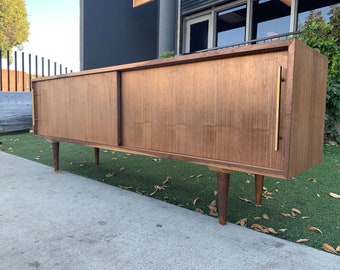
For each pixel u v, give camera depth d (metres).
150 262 1.14
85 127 2.07
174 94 1.50
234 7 5.70
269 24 5.23
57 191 2.03
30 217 1.56
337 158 2.97
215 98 1.33
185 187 2.22
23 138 4.59
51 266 1.10
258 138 1.20
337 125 3.66
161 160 3.13
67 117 2.23
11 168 2.71
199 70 1.39
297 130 1.17
